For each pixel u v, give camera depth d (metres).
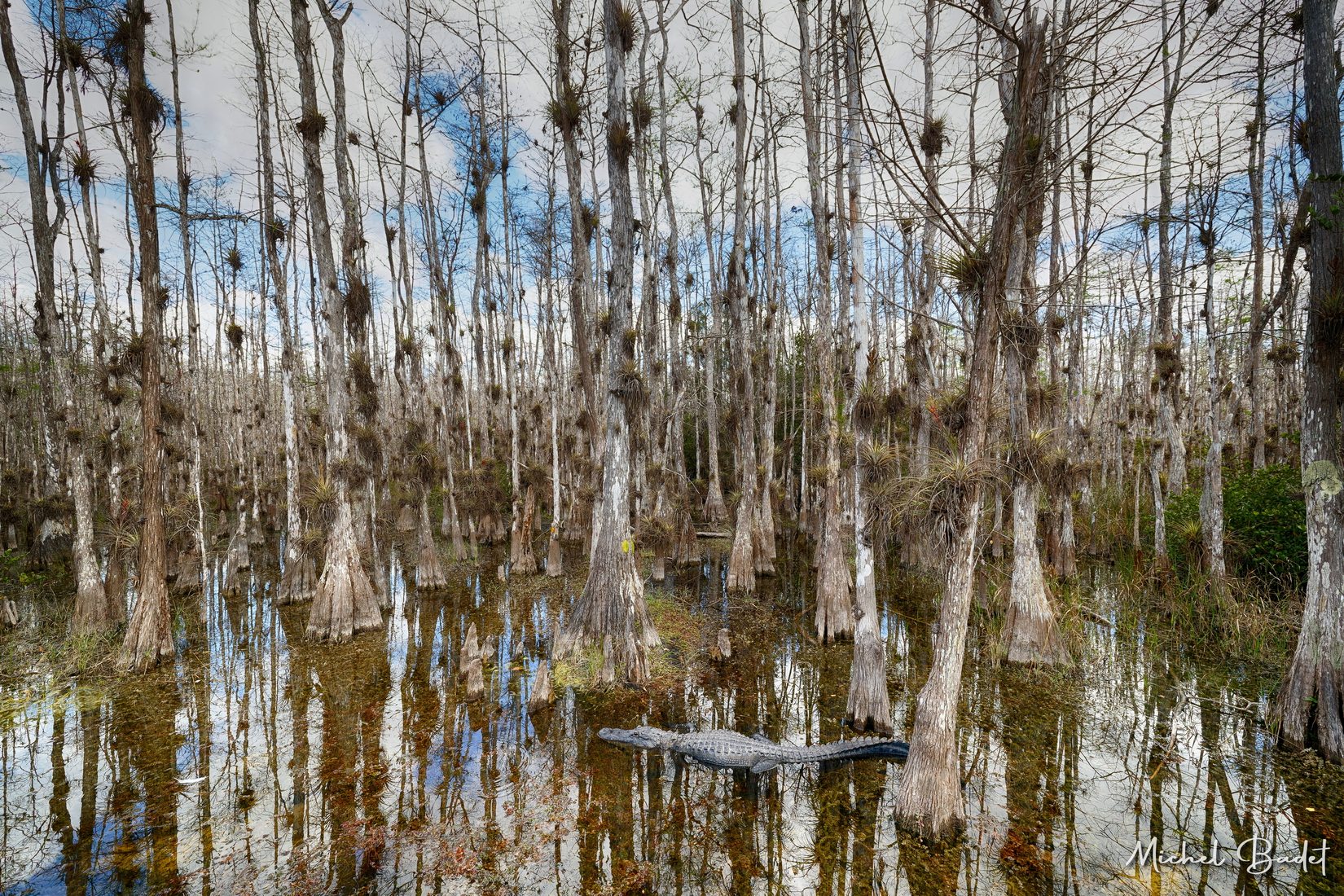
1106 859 5.00
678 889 4.79
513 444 17.00
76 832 5.53
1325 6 5.93
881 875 4.89
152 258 9.44
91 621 10.98
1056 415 11.76
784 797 6.06
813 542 19.97
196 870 5.02
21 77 10.88
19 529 18.58
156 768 6.67
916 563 15.48
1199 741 6.90
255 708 8.27
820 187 10.09
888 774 6.45
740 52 13.63
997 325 4.88
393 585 15.39
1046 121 5.39
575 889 4.80
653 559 16.11
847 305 10.19
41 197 11.30
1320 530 6.46
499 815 5.80
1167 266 11.28
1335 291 6.01
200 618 12.63
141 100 9.27
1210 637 9.94
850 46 7.07
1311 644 6.58
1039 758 6.62
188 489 21.31
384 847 5.31
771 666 9.84
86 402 18.14
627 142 9.36
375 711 8.16
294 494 13.87
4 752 7.06
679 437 20.53
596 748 7.14
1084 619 11.09
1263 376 21.39
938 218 4.65
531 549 16.55
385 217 18.41
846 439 13.01
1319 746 6.46
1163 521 11.77
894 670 9.44
